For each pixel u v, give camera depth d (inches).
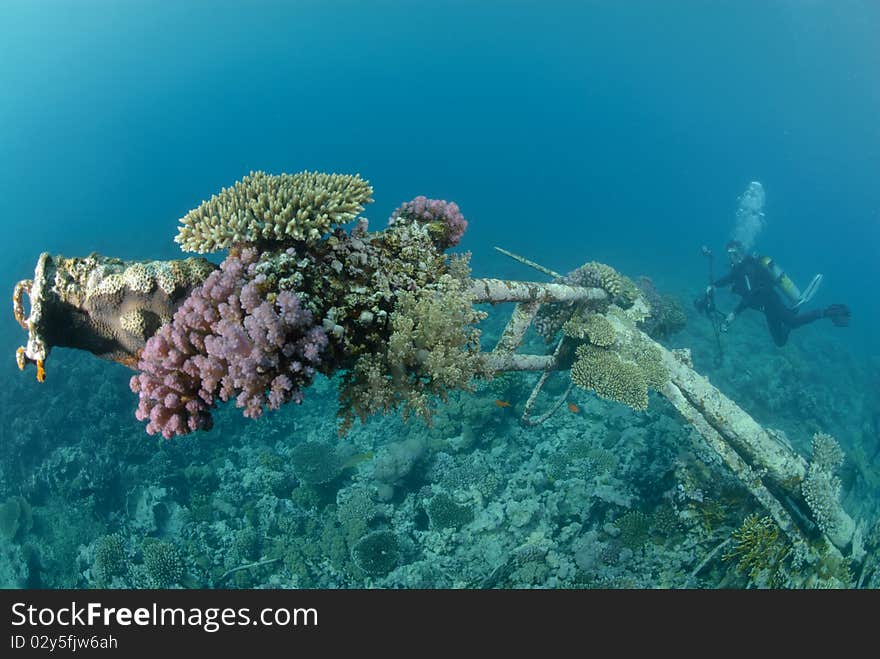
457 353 175.8
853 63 3449.8
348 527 401.1
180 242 154.0
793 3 3297.2
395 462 423.8
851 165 3799.2
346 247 166.9
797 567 314.3
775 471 321.1
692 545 340.8
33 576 440.5
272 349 136.7
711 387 335.0
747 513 344.2
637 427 466.3
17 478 524.1
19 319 144.3
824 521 316.5
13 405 605.0
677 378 332.8
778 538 322.0
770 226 3238.2
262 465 483.5
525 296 273.1
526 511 390.0
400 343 161.2
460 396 477.4
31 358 135.9
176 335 133.8
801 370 719.7
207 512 450.9
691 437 391.2
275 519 435.8
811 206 3582.7
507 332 284.8
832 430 605.6
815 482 321.1
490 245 1654.8
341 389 164.6
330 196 161.6
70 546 451.2
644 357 327.9
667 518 354.0
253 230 148.3
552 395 526.9
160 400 136.0
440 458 444.5
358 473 457.7
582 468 422.9
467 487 424.5
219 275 141.8
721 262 1739.7
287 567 396.2
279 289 145.1
